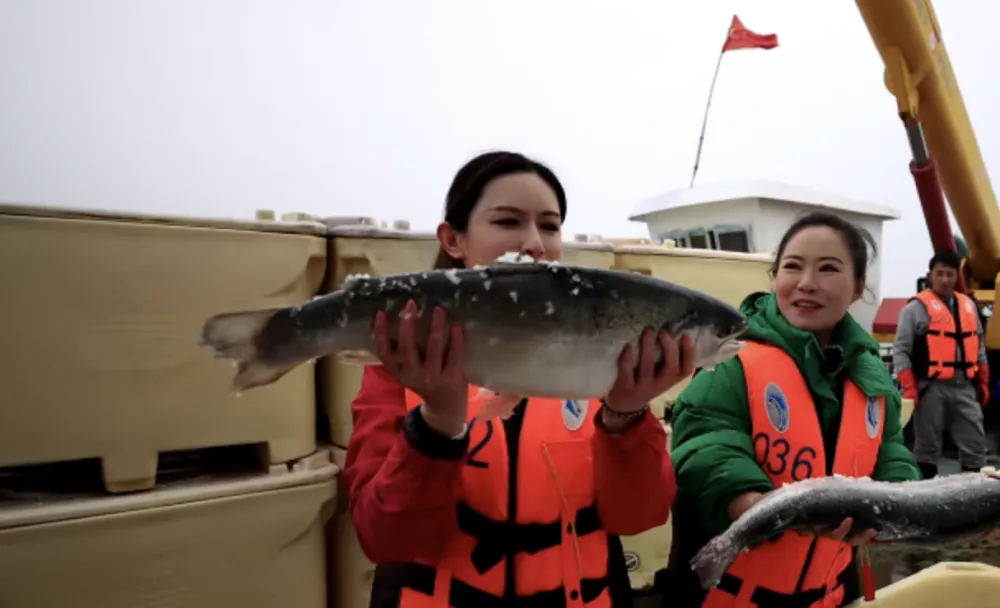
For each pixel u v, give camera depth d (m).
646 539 2.73
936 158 5.77
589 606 1.33
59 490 1.89
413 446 1.14
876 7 4.64
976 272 7.17
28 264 1.73
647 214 7.11
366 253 2.31
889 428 1.97
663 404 3.04
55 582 1.72
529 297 1.12
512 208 1.36
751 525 1.53
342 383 2.34
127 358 1.85
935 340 5.64
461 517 1.30
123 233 1.85
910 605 2.21
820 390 1.78
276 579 2.03
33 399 1.74
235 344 1.14
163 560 1.85
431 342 1.06
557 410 1.39
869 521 1.61
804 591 1.72
